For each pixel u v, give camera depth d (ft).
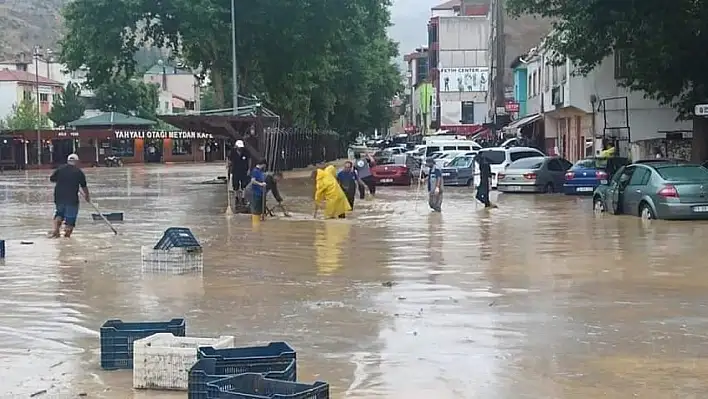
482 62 337.72
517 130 203.62
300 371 28.17
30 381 27.40
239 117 131.44
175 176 192.44
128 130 299.99
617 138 139.54
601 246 60.59
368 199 114.52
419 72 513.45
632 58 106.52
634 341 31.86
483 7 373.40
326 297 41.60
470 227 75.77
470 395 25.41
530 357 29.66
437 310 38.01
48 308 39.47
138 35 163.63
